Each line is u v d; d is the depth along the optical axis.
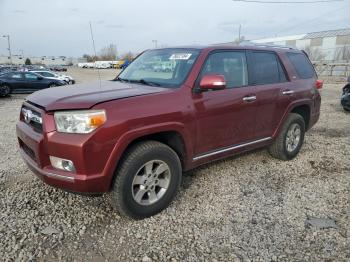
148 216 3.39
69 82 24.62
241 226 3.28
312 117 5.55
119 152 2.96
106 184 3.00
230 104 3.92
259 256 2.82
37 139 3.02
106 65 62.38
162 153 3.30
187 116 3.46
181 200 3.79
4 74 16.83
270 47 4.87
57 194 3.88
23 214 3.42
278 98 4.66
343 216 3.49
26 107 3.46
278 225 3.30
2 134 6.98
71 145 2.82
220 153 4.01
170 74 3.79
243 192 4.04
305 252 2.88
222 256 2.81
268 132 4.67
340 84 20.92
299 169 4.85
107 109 2.90
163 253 2.85
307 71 5.51
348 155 5.52
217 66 3.92
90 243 2.97
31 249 2.86
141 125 3.07
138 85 3.74
